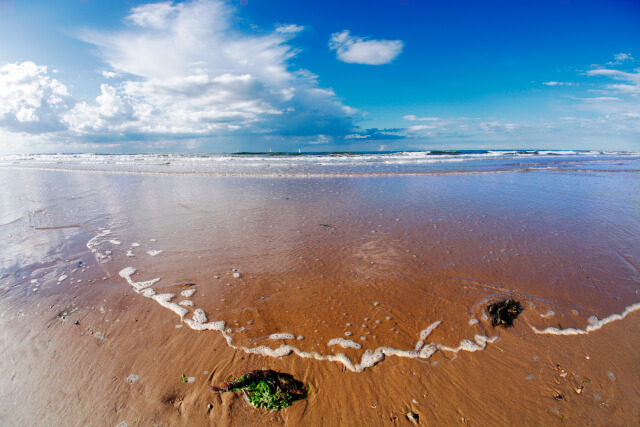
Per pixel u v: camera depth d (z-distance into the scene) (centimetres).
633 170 2078
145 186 1381
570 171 2003
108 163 2986
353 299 415
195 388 281
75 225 764
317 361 310
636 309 391
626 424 250
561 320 370
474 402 269
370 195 1138
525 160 3259
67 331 360
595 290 436
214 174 1884
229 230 714
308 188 1318
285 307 399
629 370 299
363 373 296
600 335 346
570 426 249
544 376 293
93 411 264
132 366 308
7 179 1672
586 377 292
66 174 1917
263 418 254
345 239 646
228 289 445
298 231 702
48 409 267
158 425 250
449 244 614
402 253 568
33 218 828
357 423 251
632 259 540
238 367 303
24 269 518
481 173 1897
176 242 637
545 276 477
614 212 870
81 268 520
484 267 508
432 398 272
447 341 336
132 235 684
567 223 756
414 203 988
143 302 415
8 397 279
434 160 3191
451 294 425
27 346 338
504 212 866
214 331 355
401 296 421
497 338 342
